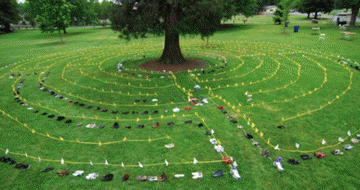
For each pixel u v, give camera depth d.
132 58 18.56
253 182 5.42
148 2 12.88
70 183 5.57
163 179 5.56
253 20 51.12
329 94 10.08
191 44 24.69
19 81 13.26
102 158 6.45
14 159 6.50
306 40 23.55
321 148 6.57
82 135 7.59
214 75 13.37
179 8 13.81
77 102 10.09
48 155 6.65
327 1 38.53
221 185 5.36
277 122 8.00
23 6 52.31
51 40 33.59
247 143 6.88
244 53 19.22
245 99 9.93
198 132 7.53
